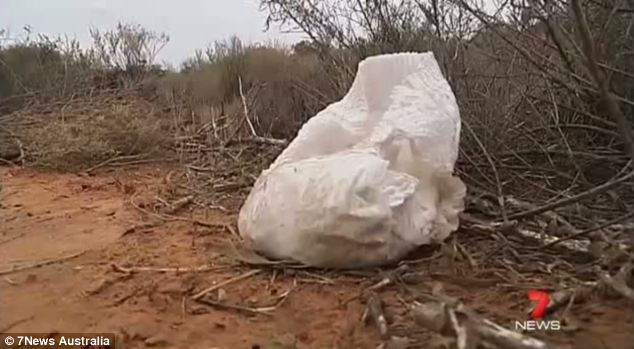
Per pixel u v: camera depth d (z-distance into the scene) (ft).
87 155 21.90
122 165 22.17
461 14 17.76
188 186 17.72
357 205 9.99
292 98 25.30
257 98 26.04
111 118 24.75
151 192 17.37
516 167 14.73
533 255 10.75
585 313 8.43
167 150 23.66
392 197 10.25
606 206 12.96
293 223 10.52
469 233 11.72
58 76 34.65
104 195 17.49
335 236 10.14
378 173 10.31
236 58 32.91
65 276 10.58
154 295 9.62
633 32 14.57
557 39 12.88
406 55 12.61
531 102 15.44
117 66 43.32
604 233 10.80
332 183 10.23
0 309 9.19
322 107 22.12
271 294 9.59
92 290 9.87
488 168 15.01
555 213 12.08
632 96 14.37
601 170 14.70
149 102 33.50
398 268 10.19
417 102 11.93
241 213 11.76
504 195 13.53
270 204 10.85
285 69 28.91
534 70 16.07
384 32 20.67
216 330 8.46
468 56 17.78
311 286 9.84
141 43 47.52
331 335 8.20
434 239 10.93
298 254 10.49
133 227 13.60
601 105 14.46
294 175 10.77
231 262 10.96
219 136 23.45
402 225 10.35
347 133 11.87
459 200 11.59
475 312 8.17
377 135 11.63
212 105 28.96
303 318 8.76
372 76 12.37
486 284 9.64
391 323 8.32
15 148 24.18
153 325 8.60
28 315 8.97
